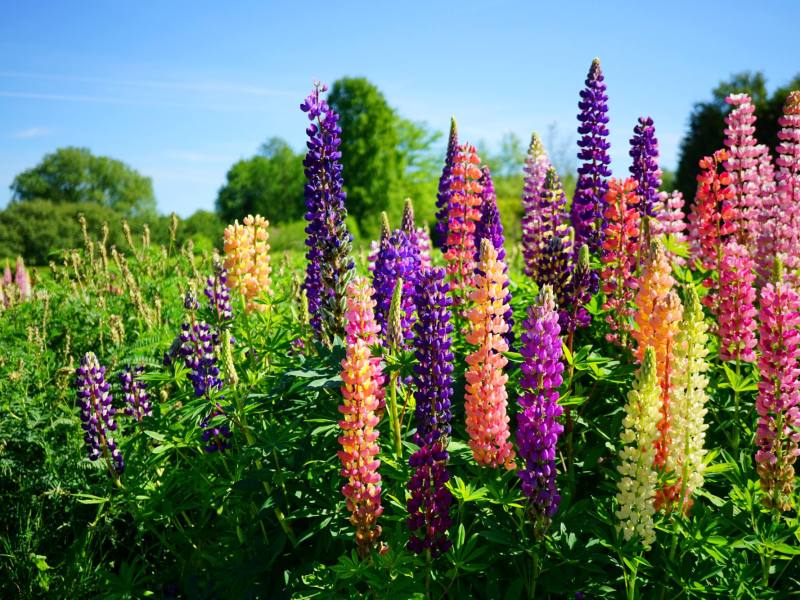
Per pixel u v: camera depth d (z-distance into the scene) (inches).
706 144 305.7
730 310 50.9
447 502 40.2
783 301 43.1
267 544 47.4
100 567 61.9
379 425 49.9
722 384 51.9
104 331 91.5
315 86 54.7
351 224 574.9
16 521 71.9
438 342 40.2
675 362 40.5
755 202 63.8
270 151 992.2
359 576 40.2
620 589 43.9
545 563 42.3
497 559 44.5
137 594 54.0
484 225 71.6
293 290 71.8
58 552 69.4
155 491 53.9
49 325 98.4
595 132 65.7
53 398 79.4
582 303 54.0
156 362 80.8
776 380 43.1
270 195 951.6
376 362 43.4
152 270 108.6
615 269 60.4
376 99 636.1
